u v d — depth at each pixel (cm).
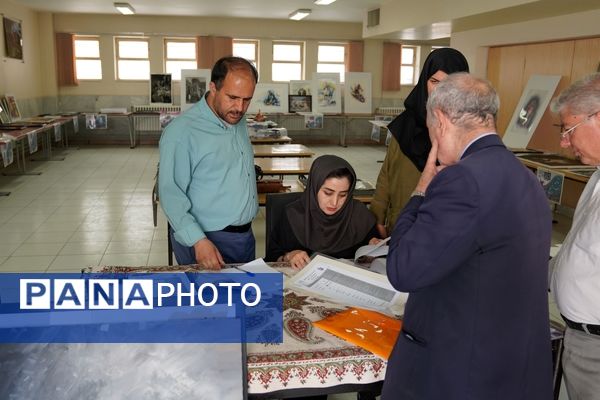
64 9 977
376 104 1191
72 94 1075
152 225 504
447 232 99
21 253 419
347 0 827
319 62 1162
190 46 1106
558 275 146
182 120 196
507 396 106
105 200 603
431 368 108
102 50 1067
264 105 1127
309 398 180
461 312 104
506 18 584
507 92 679
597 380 138
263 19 1105
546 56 601
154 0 869
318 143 1181
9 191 637
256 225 512
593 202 142
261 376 119
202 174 199
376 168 870
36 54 1009
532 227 104
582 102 136
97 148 1041
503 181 101
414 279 104
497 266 102
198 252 184
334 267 174
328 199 197
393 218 224
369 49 1159
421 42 1166
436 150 118
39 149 993
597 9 494
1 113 782
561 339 143
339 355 124
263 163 446
